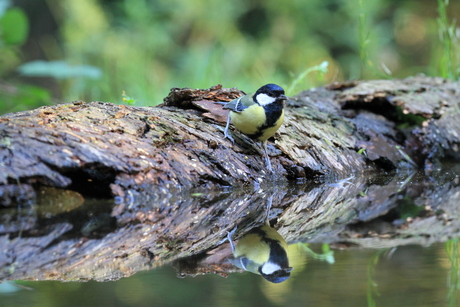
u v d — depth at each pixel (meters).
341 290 4.28
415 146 10.80
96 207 6.82
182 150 8.13
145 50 20.84
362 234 6.00
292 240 5.76
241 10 25.25
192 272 4.73
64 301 4.06
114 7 24.31
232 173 8.27
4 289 4.28
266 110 7.94
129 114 8.25
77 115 7.80
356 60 25.05
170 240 5.66
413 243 5.60
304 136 9.68
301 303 3.98
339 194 8.20
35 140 6.93
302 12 25.45
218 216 6.73
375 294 4.17
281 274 4.66
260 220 6.61
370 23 25.31
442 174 9.94
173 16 24.62
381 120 11.12
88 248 5.32
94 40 21.94
